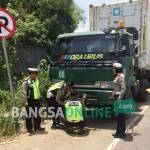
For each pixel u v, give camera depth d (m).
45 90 11.66
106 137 9.16
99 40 10.58
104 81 10.09
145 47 15.70
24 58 16.67
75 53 10.73
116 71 9.34
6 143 8.58
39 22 18.89
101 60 10.30
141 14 15.54
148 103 14.48
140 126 10.42
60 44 11.11
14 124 9.44
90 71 10.27
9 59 14.65
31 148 8.20
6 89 13.42
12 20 9.00
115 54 10.25
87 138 9.05
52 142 8.68
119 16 16.11
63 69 10.68
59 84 10.17
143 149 8.15
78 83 10.45
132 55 12.27
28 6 20.44
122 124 9.16
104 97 10.10
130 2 15.78
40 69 13.36
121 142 8.70
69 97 10.07
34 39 18.30
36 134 9.38
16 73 15.90
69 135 9.31
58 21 20.66
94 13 16.75
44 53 17.86
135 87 13.36
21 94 11.08
